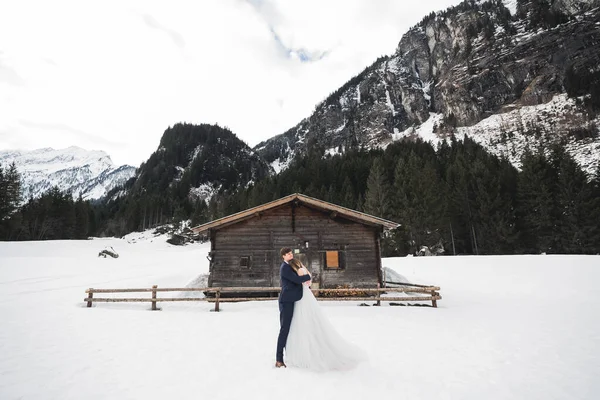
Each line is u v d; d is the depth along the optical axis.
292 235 15.23
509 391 4.00
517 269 19.41
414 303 12.55
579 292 12.77
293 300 5.04
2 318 8.86
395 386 4.12
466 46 128.62
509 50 111.19
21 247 39.84
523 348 5.88
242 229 15.23
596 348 5.79
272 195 76.12
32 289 15.88
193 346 6.12
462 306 11.12
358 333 7.12
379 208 45.38
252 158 191.12
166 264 31.14
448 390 4.02
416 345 6.11
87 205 89.88
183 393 3.92
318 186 74.56
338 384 4.18
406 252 42.44
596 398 3.79
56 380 4.36
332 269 14.91
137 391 3.98
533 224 37.56
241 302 12.52
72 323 8.33
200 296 14.81
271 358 5.33
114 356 5.47
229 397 3.79
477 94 112.44
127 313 9.98
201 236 74.75
